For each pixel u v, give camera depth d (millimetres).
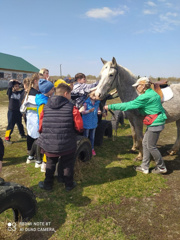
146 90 3045
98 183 3102
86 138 3492
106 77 3268
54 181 3137
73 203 2625
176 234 2145
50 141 2541
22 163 3811
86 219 2350
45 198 2727
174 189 2973
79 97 3721
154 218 2379
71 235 2117
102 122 4887
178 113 3594
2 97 14969
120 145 4812
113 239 2068
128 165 3721
